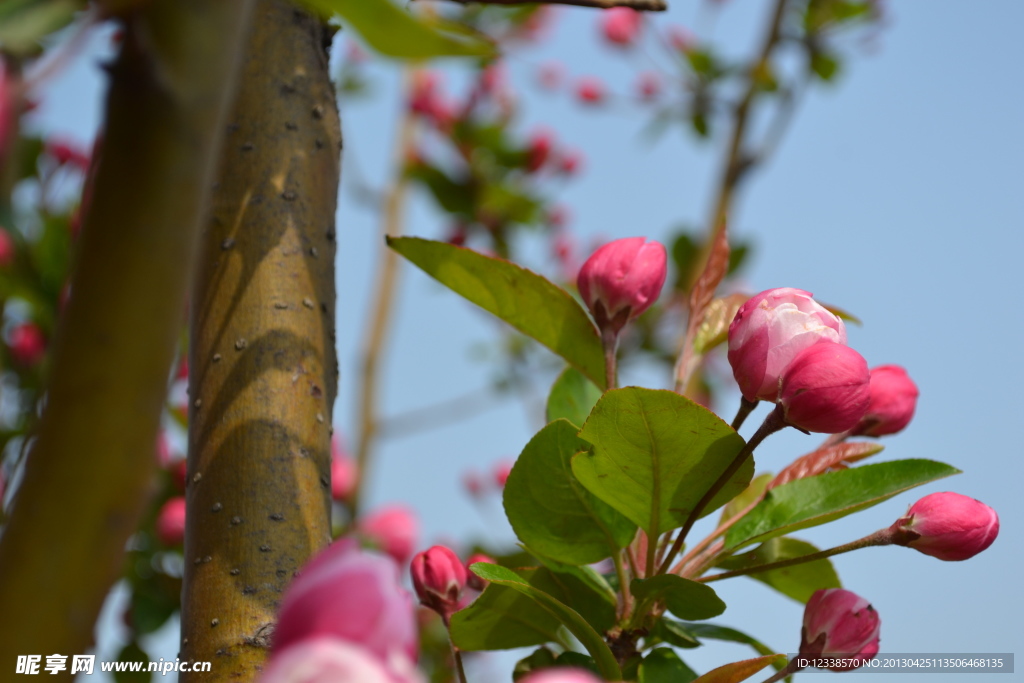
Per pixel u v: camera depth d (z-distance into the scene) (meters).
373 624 0.56
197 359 0.69
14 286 0.95
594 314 0.73
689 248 1.52
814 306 0.69
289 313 0.70
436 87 1.64
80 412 0.54
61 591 0.53
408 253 0.73
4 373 0.95
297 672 0.51
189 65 0.58
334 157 0.71
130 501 0.55
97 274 0.56
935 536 0.70
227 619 0.68
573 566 0.71
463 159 1.58
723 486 0.69
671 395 0.68
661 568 0.70
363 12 0.55
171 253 0.57
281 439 0.69
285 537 0.68
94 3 0.58
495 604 0.71
